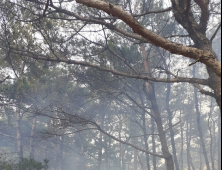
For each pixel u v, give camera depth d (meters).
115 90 11.04
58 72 13.88
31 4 8.11
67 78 13.24
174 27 10.38
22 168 7.79
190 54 2.54
